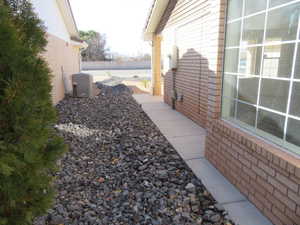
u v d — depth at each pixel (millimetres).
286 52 1958
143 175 3014
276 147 2107
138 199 2471
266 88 2230
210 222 2109
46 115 1602
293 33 1879
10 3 1729
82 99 8672
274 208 2045
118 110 6992
